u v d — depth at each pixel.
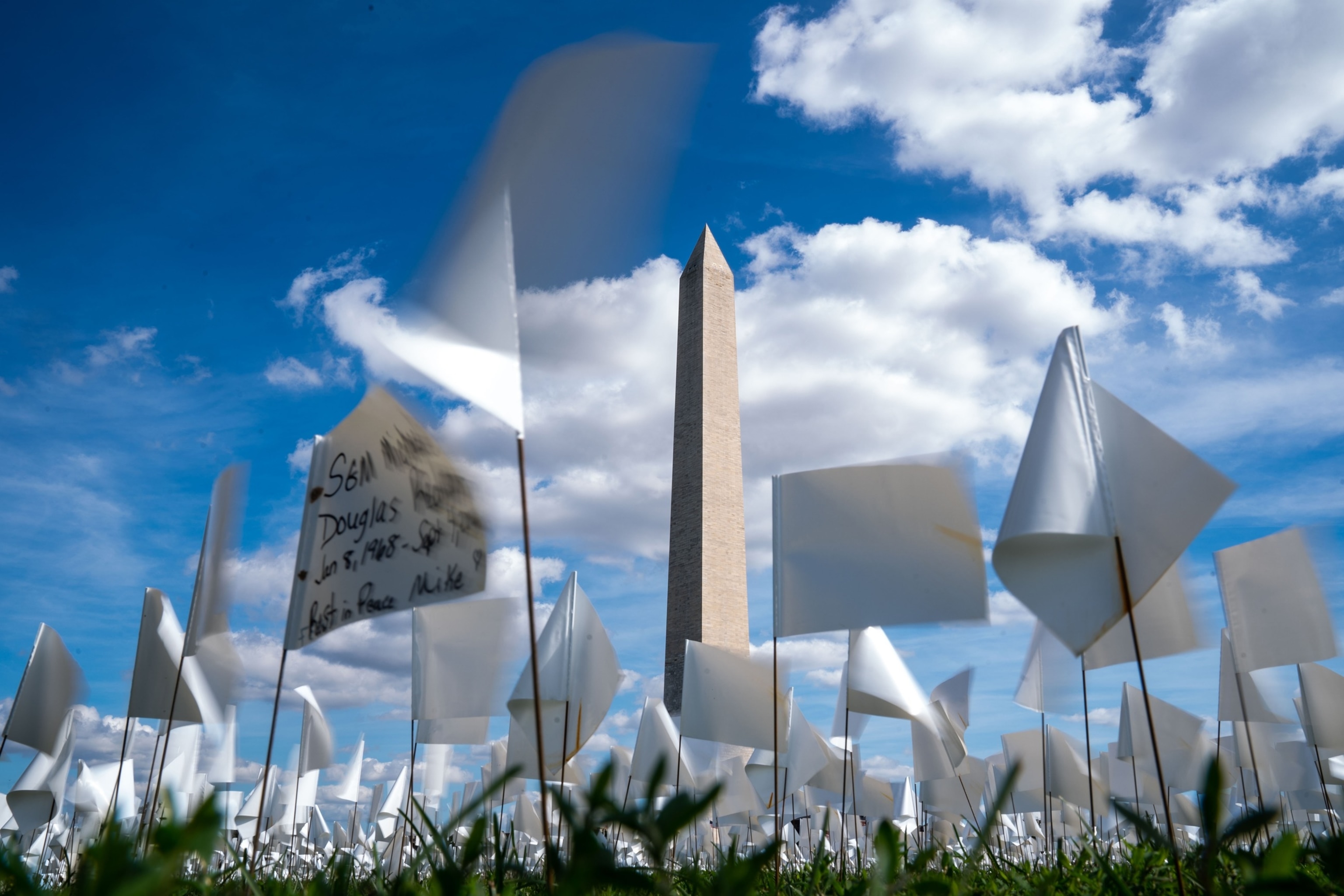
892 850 1.71
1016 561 2.54
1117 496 2.52
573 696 4.20
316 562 2.87
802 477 3.67
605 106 2.08
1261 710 6.72
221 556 3.97
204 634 3.88
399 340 2.00
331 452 2.98
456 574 2.60
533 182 2.11
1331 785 6.71
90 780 6.88
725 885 1.61
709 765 7.21
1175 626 3.94
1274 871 1.38
